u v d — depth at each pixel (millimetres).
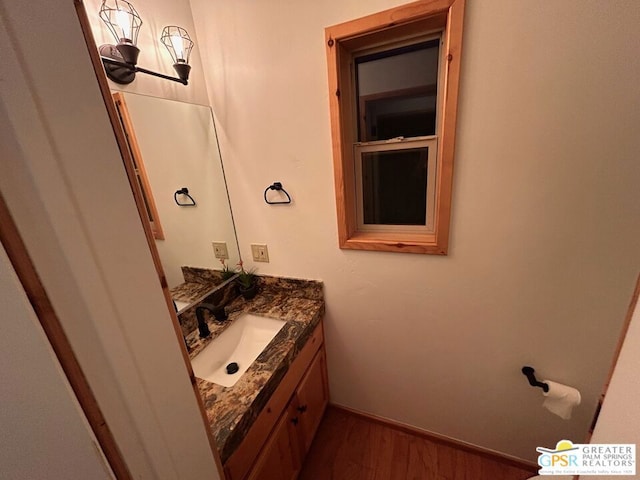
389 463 1451
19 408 316
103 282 341
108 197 343
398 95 1173
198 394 517
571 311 1061
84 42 315
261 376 983
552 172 938
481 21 876
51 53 283
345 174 1238
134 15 941
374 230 1369
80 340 327
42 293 293
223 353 1253
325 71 1105
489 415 1367
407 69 1129
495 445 1407
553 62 844
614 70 798
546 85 869
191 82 1254
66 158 299
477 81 932
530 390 1239
